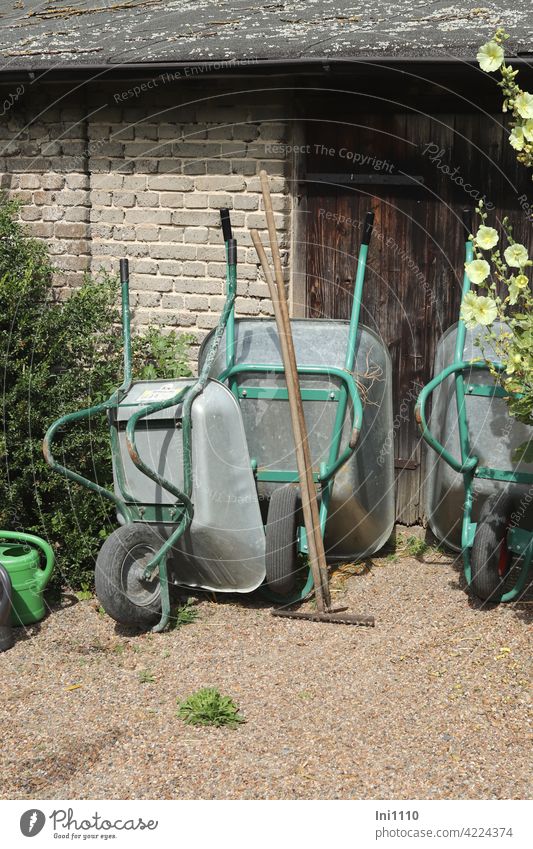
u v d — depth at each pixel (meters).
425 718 4.12
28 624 5.18
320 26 6.02
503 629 4.85
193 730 4.09
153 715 4.23
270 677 4.53
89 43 6.36
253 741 3.98
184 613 5.22
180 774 3.77
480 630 4.86
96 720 4.20
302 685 4.44
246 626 5.08
